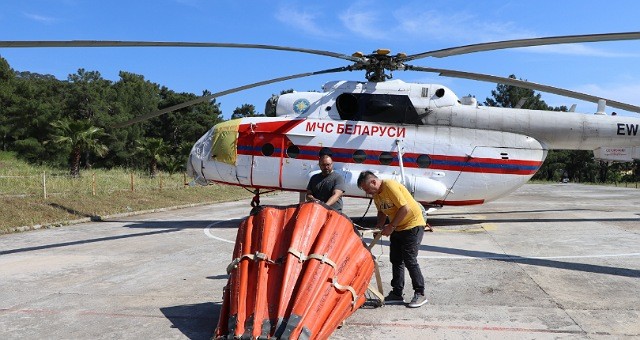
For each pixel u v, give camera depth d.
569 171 77.69
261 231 4.62
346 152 11.70
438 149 11.63
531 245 9.23
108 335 4.57
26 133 52.34
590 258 7.91
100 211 16.27
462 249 8.88
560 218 13.84
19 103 54.38
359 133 11.71
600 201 21.77
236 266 4.42
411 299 5.61
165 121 57.66
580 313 5.06
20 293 6.11
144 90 65.31
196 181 12.91
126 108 60.34
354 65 11.30
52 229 12.81
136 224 13.85
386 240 10.19
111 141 51.34
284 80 11.36
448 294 5.86
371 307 5.34
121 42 7.77
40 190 17.95
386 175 11.61
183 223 14.06
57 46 7.44
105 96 60.75
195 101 11.37
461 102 12.31
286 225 4.67
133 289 6.27
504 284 6.31
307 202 4.89
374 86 11.88
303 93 12.39
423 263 7.66
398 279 5.53
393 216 5.32
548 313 5.08
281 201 26.05
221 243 10.08
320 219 4.70
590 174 75.00
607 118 12.02
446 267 7.36
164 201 20.81
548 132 11.91
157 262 8.07
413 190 11.41
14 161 41.72
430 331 4.57
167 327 4.77
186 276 7.02
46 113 52.56
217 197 25.97
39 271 7.42
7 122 52.72
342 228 4.68
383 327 4.70
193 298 5.81
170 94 60.69
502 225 12.30
